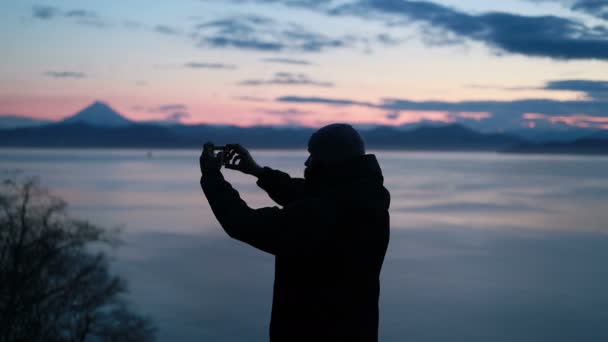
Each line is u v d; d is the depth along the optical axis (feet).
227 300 136.46
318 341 7.14
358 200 7.21
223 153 8.73
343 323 7.14
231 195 7.23
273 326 7.49
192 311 124.36
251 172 9.30
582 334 113.91
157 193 517.14
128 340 58.80
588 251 236.22
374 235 7.29
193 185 637.71
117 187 576.61
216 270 175.94
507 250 232.94
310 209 6.95
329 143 7.54
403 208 411.95
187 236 258.98
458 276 174.81
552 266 196.85
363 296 7.30
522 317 126.93
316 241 6.91
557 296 149.79
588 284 166.20
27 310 49.55
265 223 6.85
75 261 56.29
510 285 163.53
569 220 355.56
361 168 7.49
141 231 271.69
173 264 184.03
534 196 558.56
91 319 55.77
